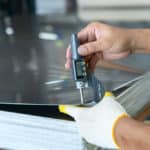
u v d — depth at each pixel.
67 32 1.36
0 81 0.89
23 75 0.92
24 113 0.68
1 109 0.71
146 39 0.89
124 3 2.10
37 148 0.63
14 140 0.65
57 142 0.62
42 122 0.64
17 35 1.33
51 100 0.76
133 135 0.56
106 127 0.59
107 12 1.92
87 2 2.16
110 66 0.96
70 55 0.78
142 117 0.71
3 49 1.15
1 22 1.58
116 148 0.60
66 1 2.24
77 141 0.61
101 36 0.84
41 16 1.73
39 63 1.00
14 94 0.80
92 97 0.71
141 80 0.83
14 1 2.12
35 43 1.21
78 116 0.63
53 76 0.90
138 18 1.68
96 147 0.61
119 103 0.67
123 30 0.88
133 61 1.02
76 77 0.70
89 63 0.82
